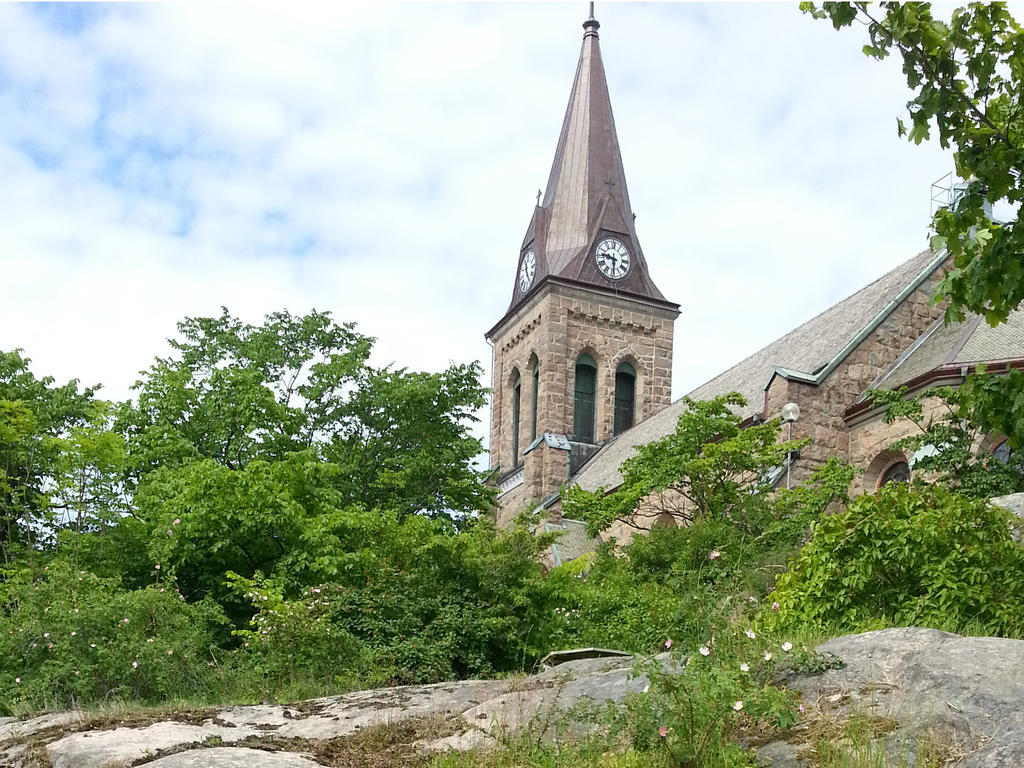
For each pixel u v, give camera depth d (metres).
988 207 24.27
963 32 7.64
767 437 26.62
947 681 7.47
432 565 18.86
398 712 9.75
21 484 27.77
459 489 34.03
